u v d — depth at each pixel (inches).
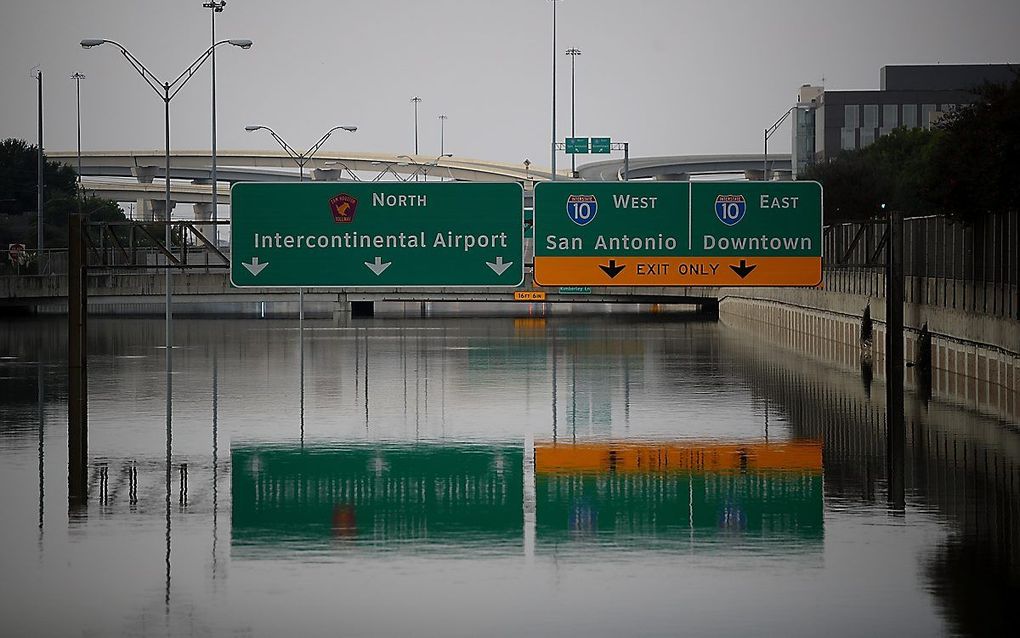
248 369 3481.8
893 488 1617.9
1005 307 2640.3
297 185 2819.9
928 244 3363.7
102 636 977.5
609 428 2261.3
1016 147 2800.2
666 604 1054.4
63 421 2341.3
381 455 1948.8
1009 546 1269.7
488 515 1454.2
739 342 4690.0
